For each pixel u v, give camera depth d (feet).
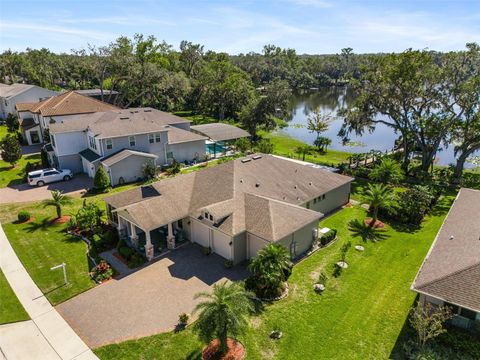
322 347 55.72
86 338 57.67
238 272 75.92
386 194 98.73
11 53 458.91
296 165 109.81
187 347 55.52
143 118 163.12
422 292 56.24
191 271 76.23
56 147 138.00
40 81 355.77
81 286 71.00
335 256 82.79
